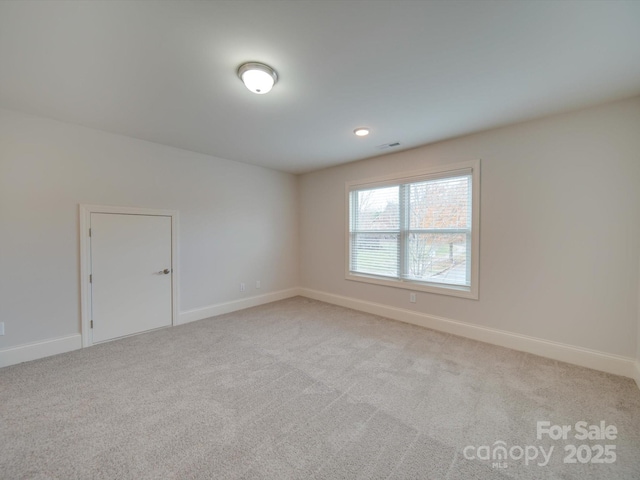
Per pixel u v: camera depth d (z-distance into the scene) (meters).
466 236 3.25
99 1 1.32
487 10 1.39
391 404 1.98
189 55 1.75
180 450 1.56
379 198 4.08
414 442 1.62
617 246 2.37
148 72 1.94
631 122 2.29
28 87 2.13
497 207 2.96
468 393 2.11
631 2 1.33
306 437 1.66
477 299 3.12
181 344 3.01
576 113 2.52
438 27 1.51
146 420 1.80
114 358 2.68
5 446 1.57
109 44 1.64
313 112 2.57
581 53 1.72
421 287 3.59
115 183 3.14
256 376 2.35
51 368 2.47
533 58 1.78
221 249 4.14
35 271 2.67
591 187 2.47
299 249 5.30
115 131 3.06
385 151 3.78
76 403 1.96
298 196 5.29
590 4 1.35
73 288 2.88
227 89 2.16
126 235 3.23
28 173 2.63
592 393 2.09
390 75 1.98
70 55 1.74
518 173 2.83
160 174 3.50
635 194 2.29
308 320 3.83
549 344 2.68
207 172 3.96
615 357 2.38
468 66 1.87
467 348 2.90
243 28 1.52
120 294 3.19
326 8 1.38
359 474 1.41
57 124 2.77
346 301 4.49
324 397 2.06
